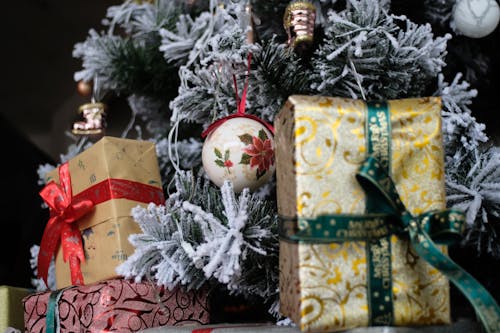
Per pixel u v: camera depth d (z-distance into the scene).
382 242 0.91
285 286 0.93
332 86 1.14
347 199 0.90
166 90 1.41
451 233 0.90
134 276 1.09
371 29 1.09
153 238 1.07
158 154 1.34
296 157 0.90
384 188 0.89
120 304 1.06
